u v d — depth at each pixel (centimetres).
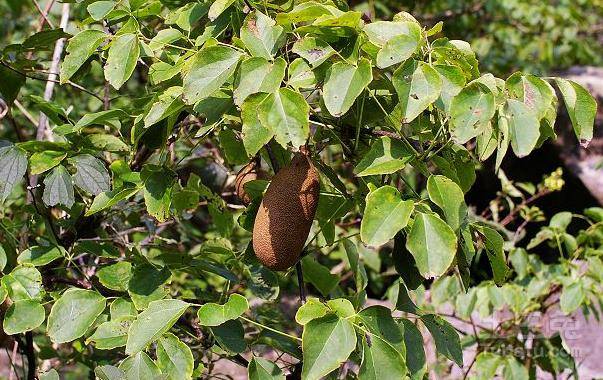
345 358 127
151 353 145
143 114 139
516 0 341
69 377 196
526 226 289
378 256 236
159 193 139
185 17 143
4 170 141
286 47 134
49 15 219
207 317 132
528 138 127
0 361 240
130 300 140
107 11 144
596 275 189
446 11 332
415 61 129
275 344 145
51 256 144
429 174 130
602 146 288
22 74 154
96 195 143
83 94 203
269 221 131
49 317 136
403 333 135
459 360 140
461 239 132
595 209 195
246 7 139
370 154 131
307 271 154
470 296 190
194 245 199
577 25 373
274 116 127
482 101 127
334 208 146
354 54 129
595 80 306
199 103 134
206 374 159
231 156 150
